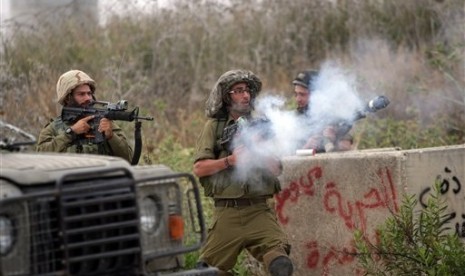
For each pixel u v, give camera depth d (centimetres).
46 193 1090
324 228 1658
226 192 1506
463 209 1592
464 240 1591
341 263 1633
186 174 1204
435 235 1445
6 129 2267
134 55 3106
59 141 1523
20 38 3017
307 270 1684
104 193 1130
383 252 1471
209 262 1538
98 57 3019
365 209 1596
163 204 1211
